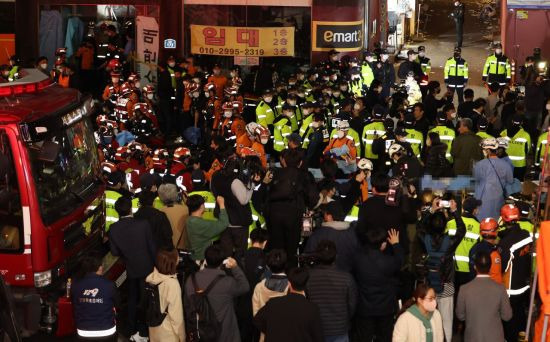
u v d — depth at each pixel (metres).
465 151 16.86
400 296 12.12
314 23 26.03
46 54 26.25
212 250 10.52
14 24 26.25
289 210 13.11
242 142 18.16
